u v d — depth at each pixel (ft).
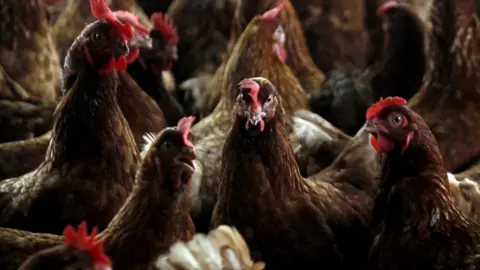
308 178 15.96
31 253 13.30
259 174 14.02
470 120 18.22
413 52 20.51
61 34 22.48
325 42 23.20
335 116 19.71
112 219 14.07
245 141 14.06
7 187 15.51
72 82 15.31
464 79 18.45
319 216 14.49
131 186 15.15
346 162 16.29
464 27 18.49
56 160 15.11
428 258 13.76
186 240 13.05
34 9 20.45
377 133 13.92
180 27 23.41
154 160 12.76
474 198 15.55
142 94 18.10
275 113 14.06
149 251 12.79
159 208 12.80
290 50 21.06
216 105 20.08
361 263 14.76
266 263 14.21
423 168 13.87
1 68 19.56
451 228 13.85
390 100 14.10
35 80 20.43
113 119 15.06
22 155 16.80
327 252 14.44
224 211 14.35
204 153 17.13
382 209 14.26
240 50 18.39
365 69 22.48
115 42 14.96
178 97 21.86
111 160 14.98
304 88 20.79
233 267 11.78
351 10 23.67
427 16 21.06
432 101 18.58
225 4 23.43
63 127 15.03
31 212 14.92
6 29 20.17
